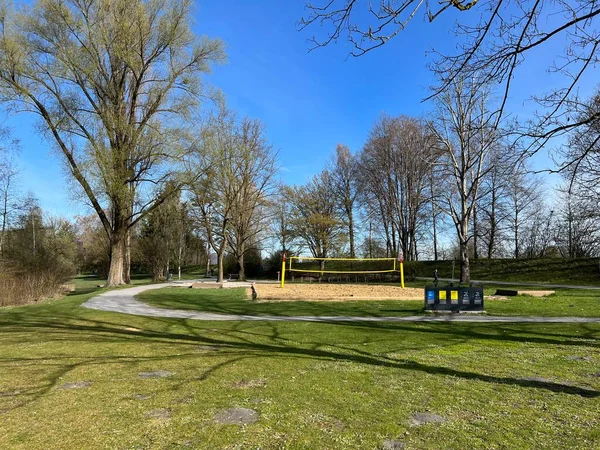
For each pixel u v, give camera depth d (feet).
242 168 123.44
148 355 23.86
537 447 11.59
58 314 44.39
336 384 17.75
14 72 67.92
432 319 40.63
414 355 24.04
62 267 88.43
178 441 11.91
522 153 15.89
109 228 82.43
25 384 17.88
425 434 12.46
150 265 131.34
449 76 15.46
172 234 137.90
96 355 23.90
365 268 141.49
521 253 159.33
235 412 14.32
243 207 129.70
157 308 49.70
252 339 29.58
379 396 16.14
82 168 68.59
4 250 92.73
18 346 26.71
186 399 15.74
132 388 17.22
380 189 141.28
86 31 70.49
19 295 60.29
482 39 14.20
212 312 46.01
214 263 227.20
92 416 13.96
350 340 29.17
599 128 16.05
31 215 103.86
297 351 25.21
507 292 63.16
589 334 31.60
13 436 12.28
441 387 17.44
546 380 18.72
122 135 75.10
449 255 185.78
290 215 146.51
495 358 23.30
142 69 78.02
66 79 70.28
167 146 75.87
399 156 139.44
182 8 76.07
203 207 122.31
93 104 73.67
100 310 47.75
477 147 85.71
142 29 75.25
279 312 45.96
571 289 78.18
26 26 67.72
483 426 13.15
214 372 19.83
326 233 141.79
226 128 111.24
